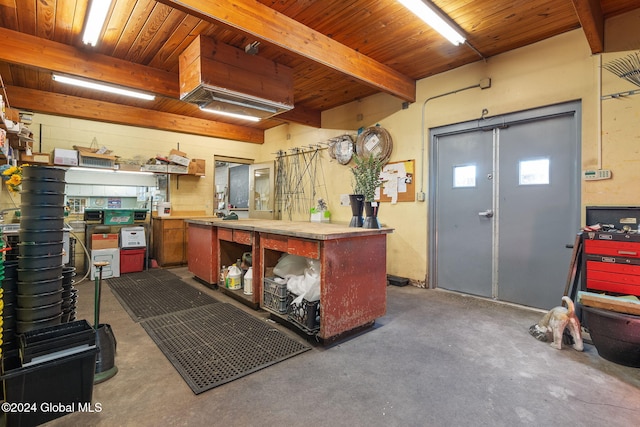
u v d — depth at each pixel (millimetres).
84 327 1783
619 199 2713
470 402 1712
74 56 3262
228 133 6340
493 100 3525
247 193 7984
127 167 5148
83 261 4961
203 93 3201
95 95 4602
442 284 4117
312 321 2393
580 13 2324
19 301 1875
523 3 2574
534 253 3340
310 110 5461
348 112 5148
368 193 3059
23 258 1880
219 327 2746
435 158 4168
